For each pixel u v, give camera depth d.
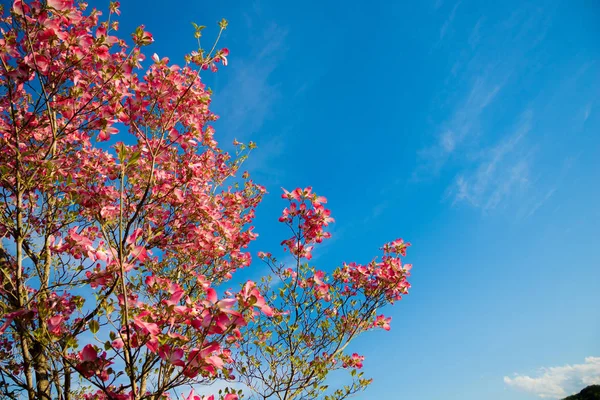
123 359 2.63
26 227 3.53
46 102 3.30
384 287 5.22
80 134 4.14
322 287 5.18
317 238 4.94
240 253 5.58
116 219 3.26
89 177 3.85
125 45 3.94
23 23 3.04
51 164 3.39
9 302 3.39
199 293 4.71
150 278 3.43
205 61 3.85
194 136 4.20
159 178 4.14
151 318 2.65
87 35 3.28
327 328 5.03
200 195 4.43
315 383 4.53
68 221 3.49
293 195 4.98
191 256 4.90
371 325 5.40
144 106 3.89
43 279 3.55
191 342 2.74
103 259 2.96
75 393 3.99
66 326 3.23
